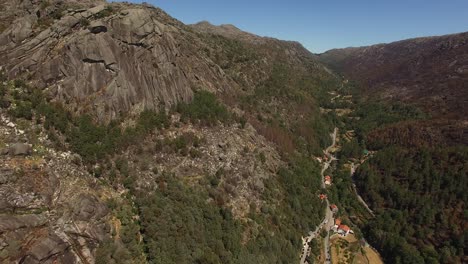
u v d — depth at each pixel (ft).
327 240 448.24
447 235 438.81
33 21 338.34
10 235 195.83
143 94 370.73
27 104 280.72
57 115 289.94
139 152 331.57
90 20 350.43
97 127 311.27
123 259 235.61
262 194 407.03
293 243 390.42
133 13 379.96
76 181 258.16
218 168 383.24
